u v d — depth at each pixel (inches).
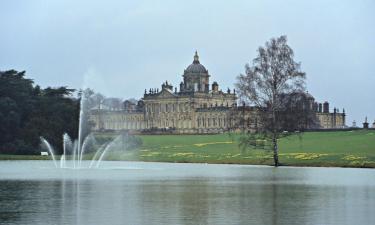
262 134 5315.0
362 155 5536.4
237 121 5354.3
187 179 3565.5
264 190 2866.6
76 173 4156.0
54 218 2007.9
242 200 2466.8
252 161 5610.2
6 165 5423.2
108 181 3430.1
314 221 1942.7
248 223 1908.2
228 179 3523.6
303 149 6628.9
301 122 5167.3
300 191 2805.1
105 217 2027.6
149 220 1966.0
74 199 2506.2
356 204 2330.2
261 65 5187.0
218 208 2224.4
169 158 6432.1
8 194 2701.8
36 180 3511.3
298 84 5196.9
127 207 2258.9
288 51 5196.9
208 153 6771.7
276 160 5162.4
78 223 1913.1
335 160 5270.7
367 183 3211.1
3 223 1914.4
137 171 4399.6
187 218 2004.2
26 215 2071.9
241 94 5206.7
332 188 2942.9
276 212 2126.0
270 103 5167.3
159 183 3260.3
